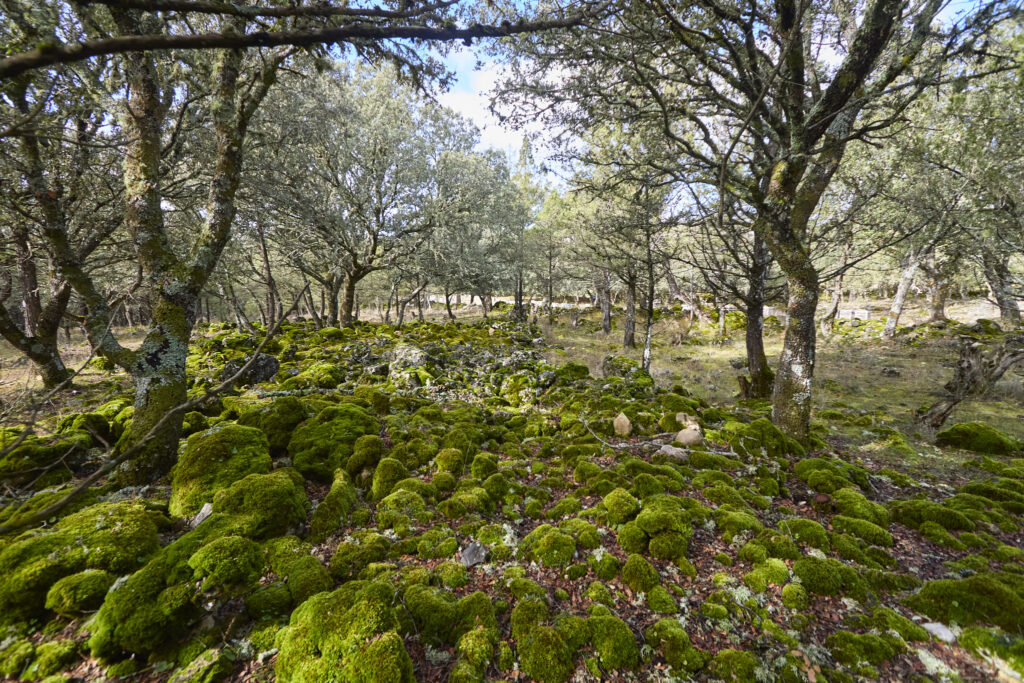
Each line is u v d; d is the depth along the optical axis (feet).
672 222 28.91
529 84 22.47
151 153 15.98
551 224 77.77
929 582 11.94
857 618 10.98
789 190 21.50
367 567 12.08
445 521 14.82
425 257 59.16
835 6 19.84
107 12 12.30
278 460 17.85
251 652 9.45
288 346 45.44
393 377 33.86
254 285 48.01
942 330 65.92
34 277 38.70
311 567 11.49
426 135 59.36
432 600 10.73
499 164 73.36
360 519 14.65
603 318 86.43
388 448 19.75
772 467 19.39
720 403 40.04
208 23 15.23
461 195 59.00
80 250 30.30
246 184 24.94
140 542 11.41
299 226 31.14
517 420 25.73
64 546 10.76
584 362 50.21
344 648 8.70
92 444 18.37
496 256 76.07
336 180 48.16
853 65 19.36
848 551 13.44
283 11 5.66
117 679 8.70
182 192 30.86
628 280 48.70
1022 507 16.66
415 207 57.62
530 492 16.98
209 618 9.87
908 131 33.14
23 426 20.26
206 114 24.81
